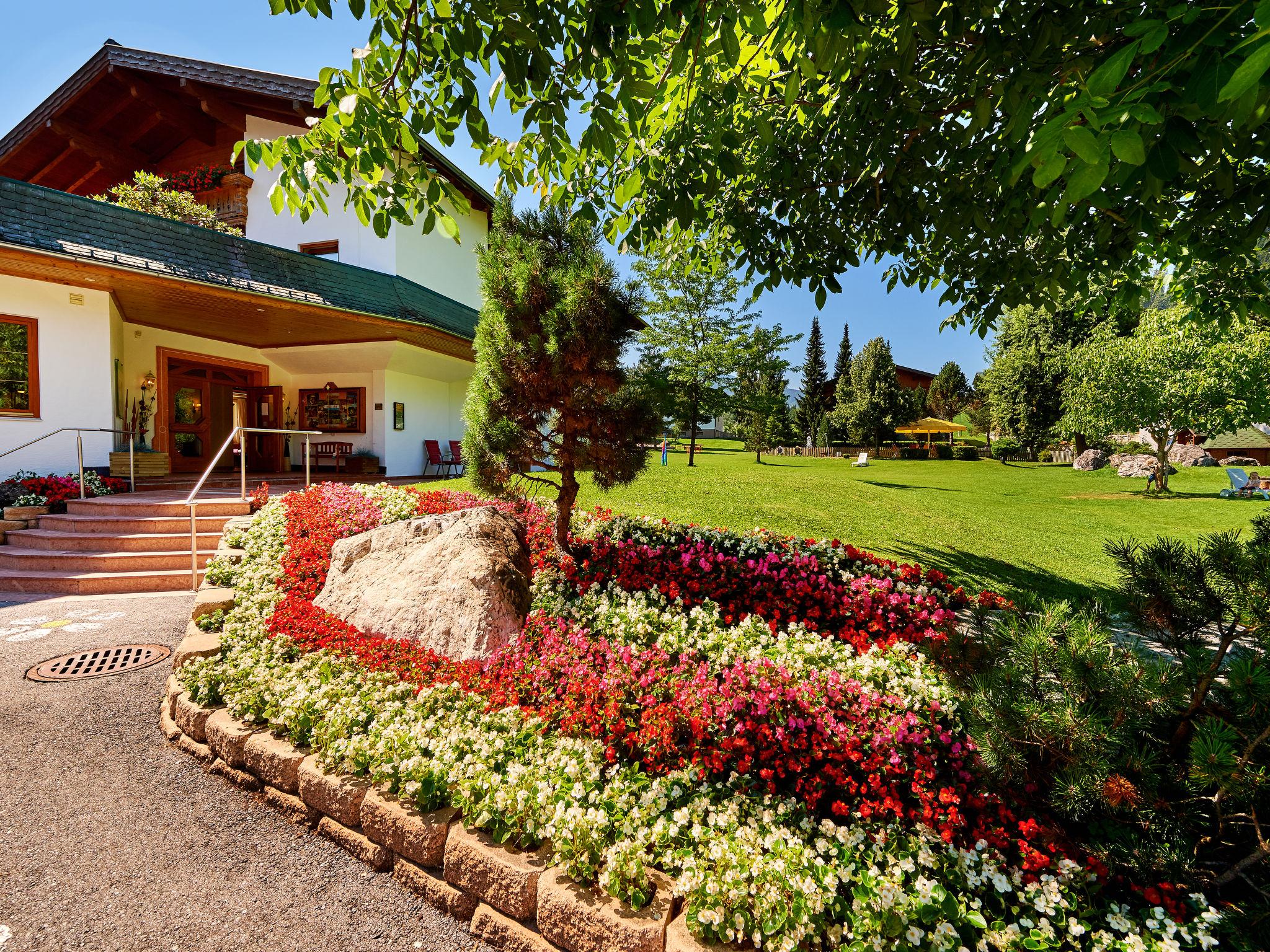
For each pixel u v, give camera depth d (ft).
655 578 16.85
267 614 16.29
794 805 8.54
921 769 8.44
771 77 11.85
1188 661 7.07
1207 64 5.80
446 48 8.82
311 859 8.85
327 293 37.78
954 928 6.38
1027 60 9.01
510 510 22.24
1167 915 6.44
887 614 14.96
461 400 57.77
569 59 8.88
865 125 12.41
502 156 11.67
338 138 9.98
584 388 16.90
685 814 8.04
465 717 11.20
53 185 56.08
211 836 9.27
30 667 15.43
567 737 10.70
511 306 16.52
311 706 10.81
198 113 48.21
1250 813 6.56
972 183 13.04
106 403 32.12
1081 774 6.56
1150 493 57.52
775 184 14.40
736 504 31.27
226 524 26.03
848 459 125.08
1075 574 24.07
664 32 10.82
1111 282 17.71
